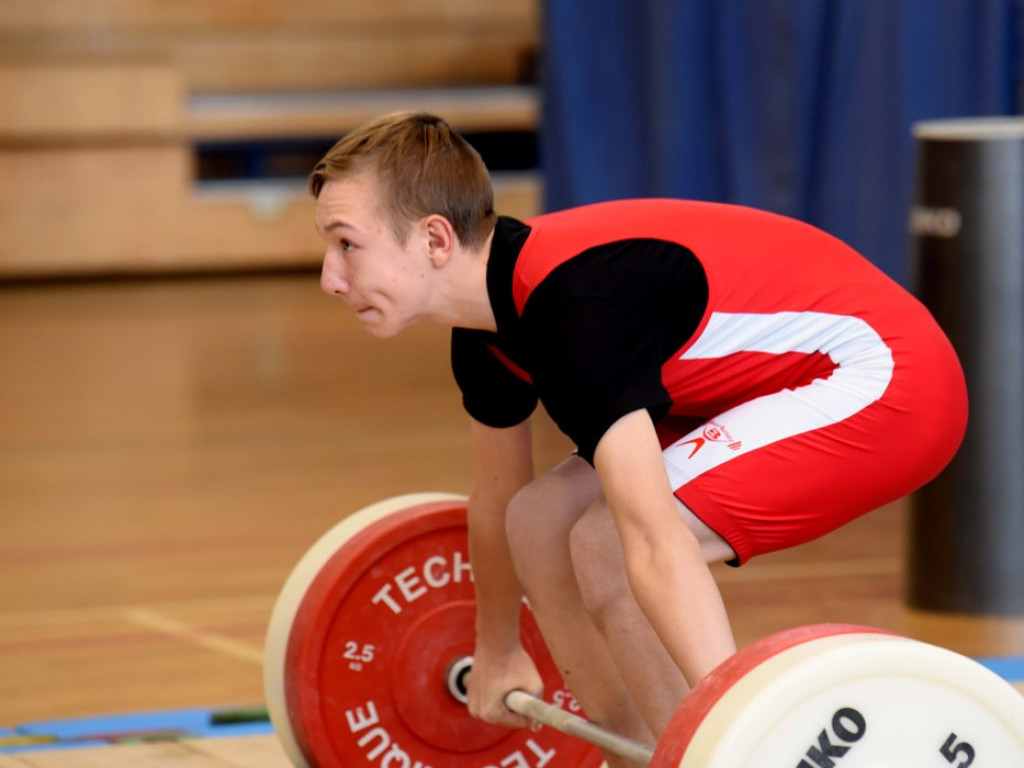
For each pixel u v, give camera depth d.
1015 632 10.12
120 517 13.55
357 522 7.15
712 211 6.03
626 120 16.64
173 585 11.59
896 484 5.89
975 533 10.38
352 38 28.45
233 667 9.81
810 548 12.37
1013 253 9.93
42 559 12.32
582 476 6.30
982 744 4.99
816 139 14.91
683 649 5.01
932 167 10.07
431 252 5.73
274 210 26.91
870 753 4.89
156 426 17.03
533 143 28.19
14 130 25.89
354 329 22.81
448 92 27.94
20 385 19.09
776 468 5.69
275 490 14.37
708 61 15.74
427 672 7.12
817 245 6.08
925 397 5.86
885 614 10.59
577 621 6.20
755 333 5.84
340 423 17.11
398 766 7.11
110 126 26.09
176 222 26.67
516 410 6.41
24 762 8.17
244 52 28.09
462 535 7.16
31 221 26.23
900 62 13.55
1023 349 10.12
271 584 11.58
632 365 5.38
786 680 4.78
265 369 20.08
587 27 16.61
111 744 8.46
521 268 5.65
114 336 22.20
